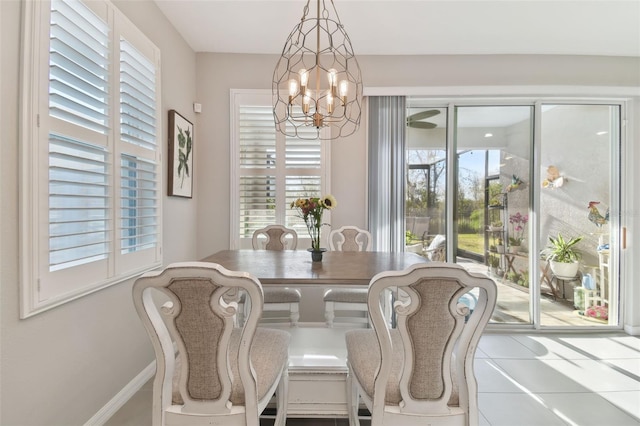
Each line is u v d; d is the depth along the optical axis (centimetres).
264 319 269
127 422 160
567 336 277
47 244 123
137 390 189
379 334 98
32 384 120
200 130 286
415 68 287
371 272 153
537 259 293
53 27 125
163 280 88
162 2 212
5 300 110
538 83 284
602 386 197
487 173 300
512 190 299
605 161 295
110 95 158
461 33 252
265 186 290
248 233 289
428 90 282
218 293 91
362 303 228
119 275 166
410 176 301
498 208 299
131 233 181
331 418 166
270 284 139
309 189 291
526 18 231
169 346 98
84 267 142
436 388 99
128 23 174
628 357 237
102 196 150
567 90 279
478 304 97
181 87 255
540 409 174
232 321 94
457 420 100
